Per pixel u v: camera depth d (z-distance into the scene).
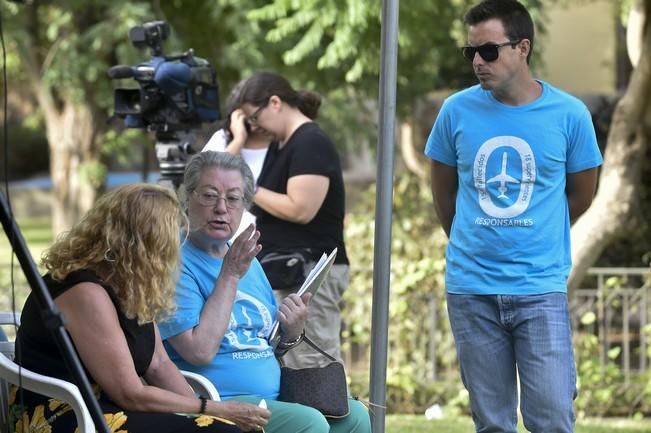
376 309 12.40
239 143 16.58
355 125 35.94
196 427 11.03
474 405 13.37
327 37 29.95
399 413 25.06
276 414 12.42
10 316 12.48
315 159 16.30
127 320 11.34
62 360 11.23
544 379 12.90
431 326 25.19
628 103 25.08
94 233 11.38
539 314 12.95
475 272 13.16
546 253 13.05
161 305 11.41
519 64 12.89
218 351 12.74
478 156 13.12
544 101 13.07
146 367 11.52
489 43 12.74
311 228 16.41
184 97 18.27
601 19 45.94
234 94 16.66
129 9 34.34
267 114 16.42
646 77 24.78
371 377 12.45
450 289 13.44
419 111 36.97
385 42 12.24
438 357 25.48
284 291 16.31
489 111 13.12
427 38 29.42
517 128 12.99
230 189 12.89
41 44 41.53
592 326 25.80
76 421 11.00
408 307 25.38
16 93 73.62
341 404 13.08
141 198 11.44
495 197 13.05
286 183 16.45
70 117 43.84
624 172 25.16
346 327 25.78
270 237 16.39
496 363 13.21
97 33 34.72
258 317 13.16
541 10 31.50
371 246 28.38
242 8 32.62
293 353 16.50
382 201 12.33
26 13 38.78
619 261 31.22
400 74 32.44
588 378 24.78
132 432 10.95
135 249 11.27
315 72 31.72
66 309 11.10
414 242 27.19
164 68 18.09
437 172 13.80
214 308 12.46
